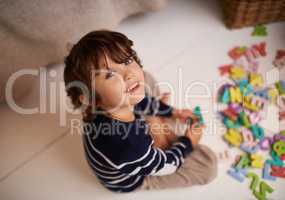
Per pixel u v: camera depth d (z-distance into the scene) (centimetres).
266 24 121
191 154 98
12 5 87
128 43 77
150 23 126
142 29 125
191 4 129
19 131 107
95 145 79
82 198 95
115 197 95
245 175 96
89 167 100
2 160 102
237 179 96
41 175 99
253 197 93
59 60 113
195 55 118
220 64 115
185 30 123
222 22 124
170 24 125
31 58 104
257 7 112
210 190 95
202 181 95
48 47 103
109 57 72
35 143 105
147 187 95
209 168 96
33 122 108
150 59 118
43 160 102
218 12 126
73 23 99
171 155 89
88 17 100
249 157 99
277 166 97
